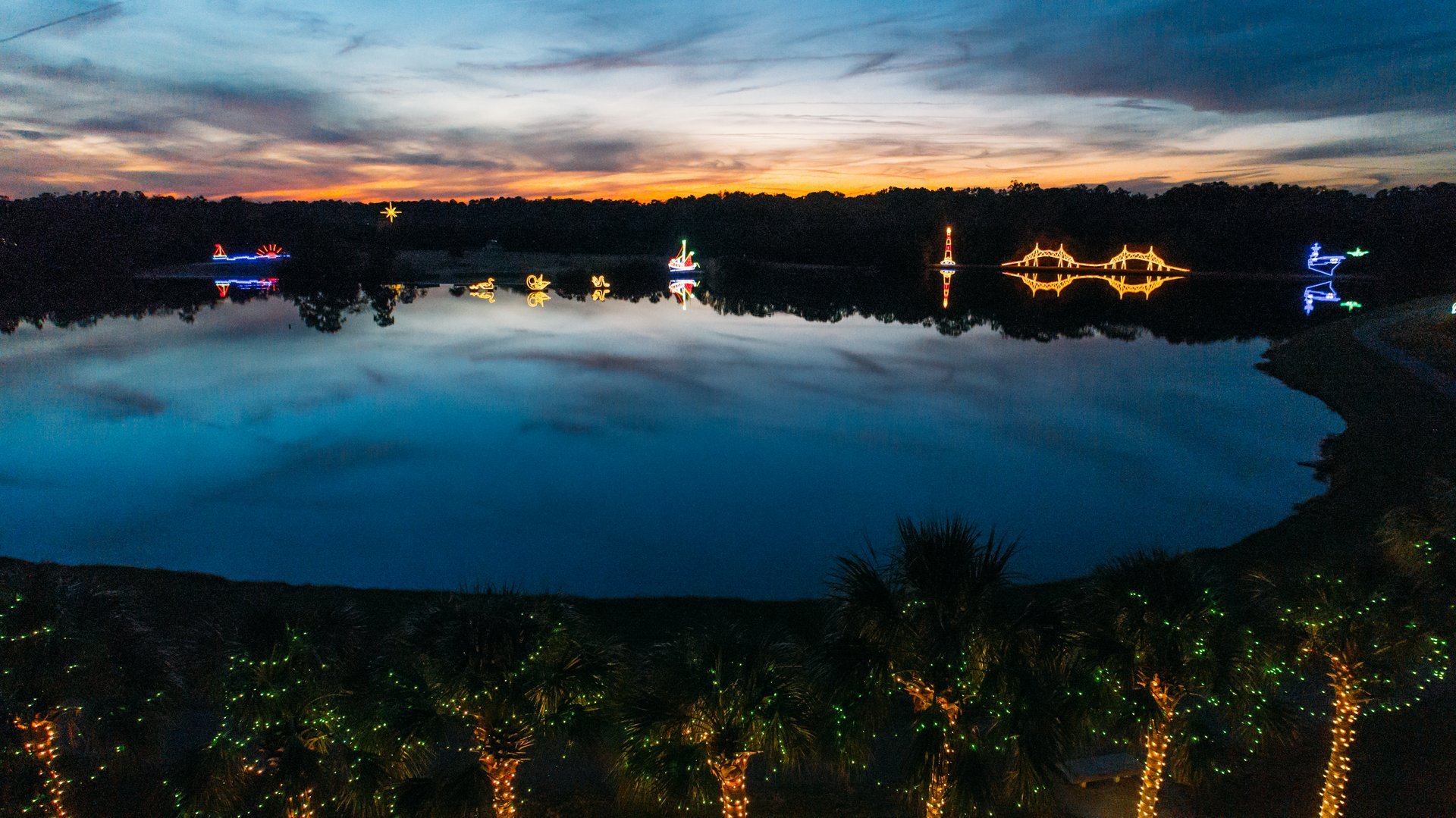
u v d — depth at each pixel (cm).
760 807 888
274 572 2012
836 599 727
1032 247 15700
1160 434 3431
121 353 6028
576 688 723
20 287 10944
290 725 727
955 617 688
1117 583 723
